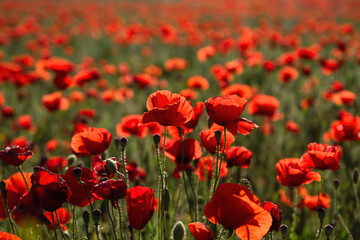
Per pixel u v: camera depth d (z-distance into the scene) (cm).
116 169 211
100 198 203
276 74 979
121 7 3020
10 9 2539
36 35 1616
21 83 755
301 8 3203
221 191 188
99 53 1419
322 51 1263
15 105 797
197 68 1110
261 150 555
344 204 402
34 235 240
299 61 1088
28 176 241
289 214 366
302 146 575
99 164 216
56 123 684
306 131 619
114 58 1335
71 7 2873
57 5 2989
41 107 749
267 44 1373
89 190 209
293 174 256
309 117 655
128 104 751
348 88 845
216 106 220
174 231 202
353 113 644
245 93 516
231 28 1959
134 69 1165
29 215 181
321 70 998
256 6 2895
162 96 225
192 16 2248
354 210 380
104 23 1962
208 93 815
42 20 2131
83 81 679
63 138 625
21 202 182
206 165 285
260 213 179
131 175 330
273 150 557
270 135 598
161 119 217
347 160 472
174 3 3728
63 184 194
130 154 514
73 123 579
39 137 616
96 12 2511
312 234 345
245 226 188
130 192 204
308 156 246
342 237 346
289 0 3547
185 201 386
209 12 2759
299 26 1619
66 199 197
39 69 752
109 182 198
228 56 1202
